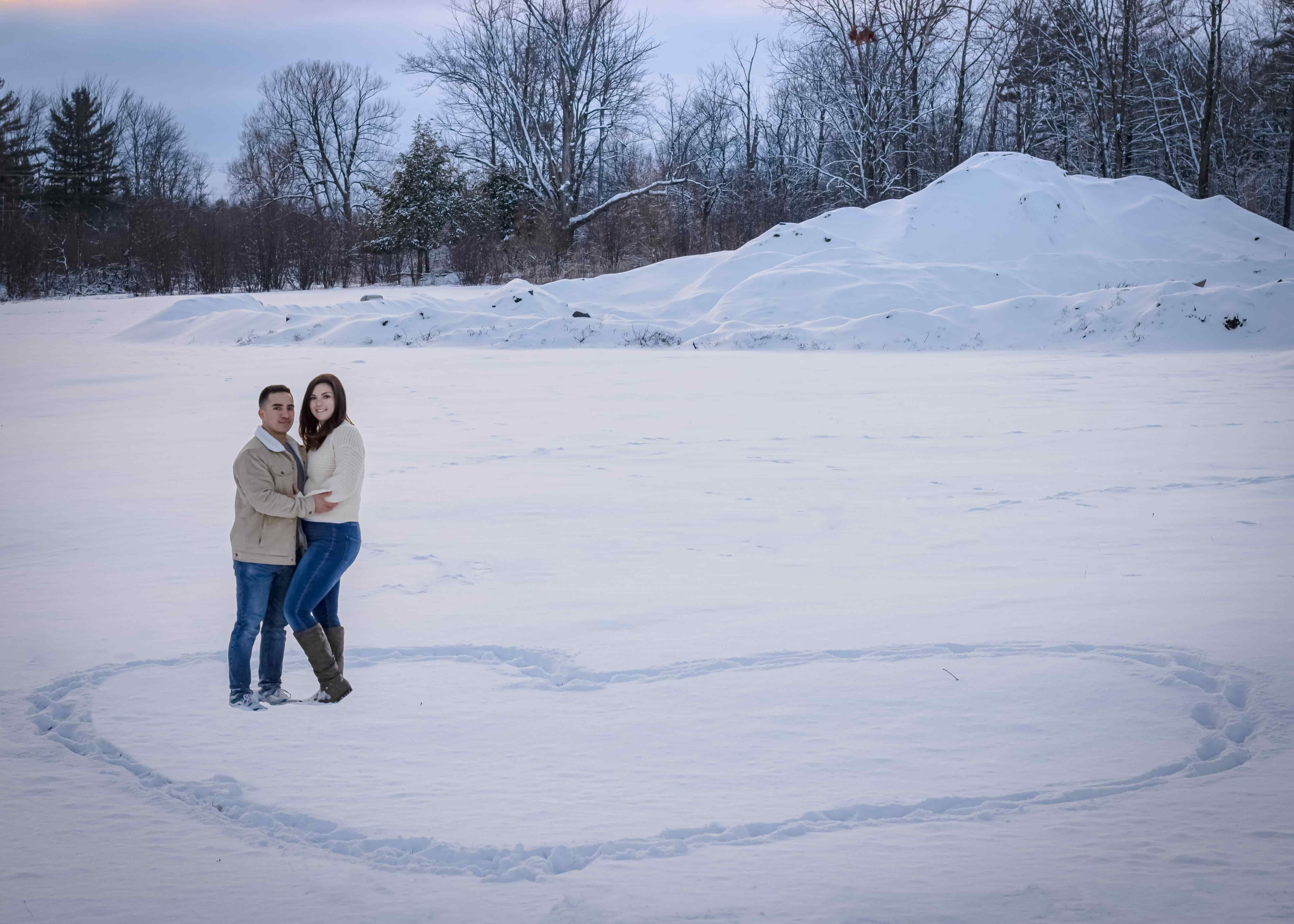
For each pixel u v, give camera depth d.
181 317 35.22
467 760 4.33
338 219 67.88
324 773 4.23
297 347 30.56
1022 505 9.50
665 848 3.54
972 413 16.00
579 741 4.50
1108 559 7.52
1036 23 54.88
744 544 8.18
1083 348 28.94
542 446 13.23
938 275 35.38
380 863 3.50
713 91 67.62
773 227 41.41
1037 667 5.30
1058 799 3.87
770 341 30.09
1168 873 3.30
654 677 5.28
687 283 38.59
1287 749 4.26
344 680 5.10
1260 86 59.00
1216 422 14.64
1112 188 44.00
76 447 13.65
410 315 32.62
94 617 6.48
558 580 7.16
